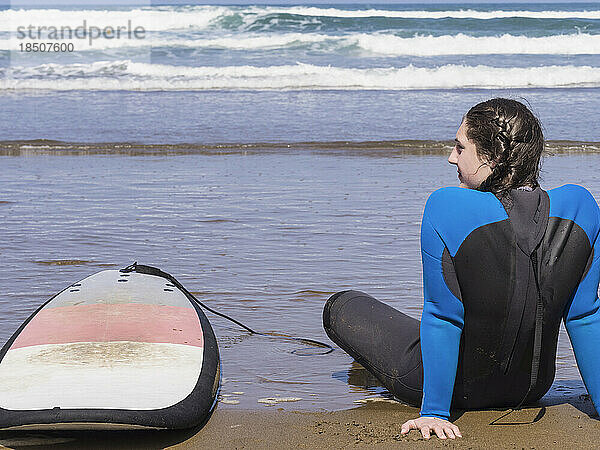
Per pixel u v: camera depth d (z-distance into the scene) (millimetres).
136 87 20016
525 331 2799
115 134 13578
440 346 2840
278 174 10211
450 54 26891
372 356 3256
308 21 31250
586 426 2980
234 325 4531
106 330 3385
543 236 2734
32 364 3061
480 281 2736
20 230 7055
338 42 26812
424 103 17438
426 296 2867
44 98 17984
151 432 2965
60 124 14586
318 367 3850
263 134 13672
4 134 13492
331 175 10141
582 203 2811
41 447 2816
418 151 12289
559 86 20953
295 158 11586
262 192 8945
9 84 19703
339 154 11961
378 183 9562
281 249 6426
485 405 3082
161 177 9961
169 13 30750
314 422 3074
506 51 27312
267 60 24750
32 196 8680
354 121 15109
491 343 2824
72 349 3189
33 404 2744
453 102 17594
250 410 3229
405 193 8906
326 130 14148
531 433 2902
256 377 3689
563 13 37875
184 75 21422
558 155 12000
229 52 26109
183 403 2881
